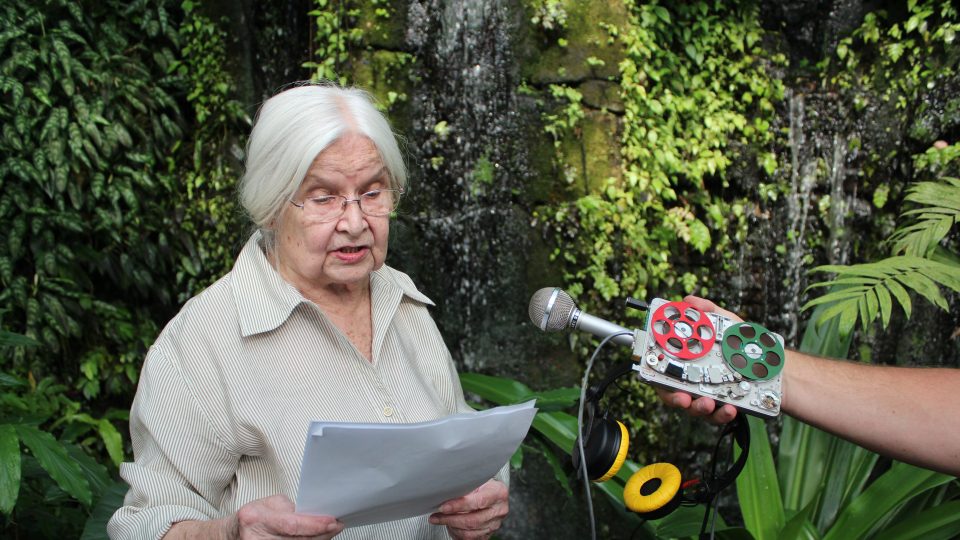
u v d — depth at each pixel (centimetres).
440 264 353
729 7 392
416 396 143
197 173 365
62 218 330
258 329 132
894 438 121
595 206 337
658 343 123
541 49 346
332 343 137
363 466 108
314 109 129
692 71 384
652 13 361
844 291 239
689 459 354
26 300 322
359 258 134
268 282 137
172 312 367
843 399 123
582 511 332
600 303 340
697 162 367
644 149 349
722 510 355
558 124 342
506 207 347
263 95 372
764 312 385
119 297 358
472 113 350
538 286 342
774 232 388
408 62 348
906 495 198
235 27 368
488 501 131
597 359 338
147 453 133
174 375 131
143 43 368
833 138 396
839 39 400
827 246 394
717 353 122
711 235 374
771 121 391
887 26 393
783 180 391
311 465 105
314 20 346
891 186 387
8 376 229
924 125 375
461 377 243
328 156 128
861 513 200
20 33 330
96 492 216
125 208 350
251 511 115
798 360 128
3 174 322
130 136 353
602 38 349
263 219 135
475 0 348
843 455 225
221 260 363
